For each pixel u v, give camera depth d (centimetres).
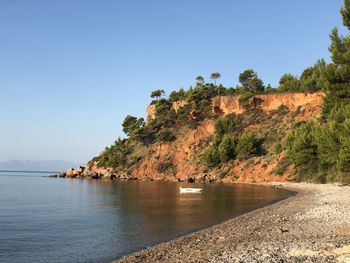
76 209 4584
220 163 11688
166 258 1812
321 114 8900
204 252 1852
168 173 13000
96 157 16700
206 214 3794
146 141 14875
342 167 6238
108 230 2969
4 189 9106
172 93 17200
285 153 9812
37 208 4769
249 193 6506
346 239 1872
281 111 12519
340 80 6594
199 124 14200
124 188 8800
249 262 1509
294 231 2244
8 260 2052
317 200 4300
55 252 2225
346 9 6166
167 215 3784
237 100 13925
